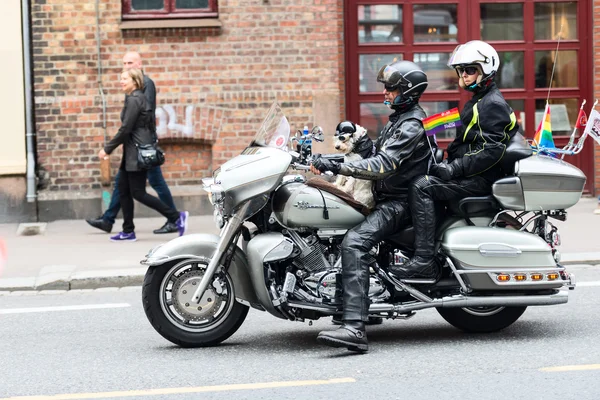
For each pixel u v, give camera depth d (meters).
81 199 17.19
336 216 8.59
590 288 11.52
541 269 8.84
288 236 8.66
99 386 7.69
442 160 9.20
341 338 8.34
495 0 18.56
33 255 14.12
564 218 9.06
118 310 10.99
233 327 8.88
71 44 17.17
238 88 17.38
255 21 17.34
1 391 7.60
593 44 18.64
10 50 17.08
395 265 8.75
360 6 18.36
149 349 8.98
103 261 13.49
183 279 8.79
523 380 7.59
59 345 9.25
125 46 17.25
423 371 7.92
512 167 8.92
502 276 8.80
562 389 7.32
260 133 8.88
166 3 17.36
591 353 8.45
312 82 17.44
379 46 18.39
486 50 8.84
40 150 17.20
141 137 15.04
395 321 10.15
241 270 8.78
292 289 8.52
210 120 17.36
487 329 9.35
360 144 9.12
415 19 18.45
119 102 17.28
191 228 16.19
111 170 17.30
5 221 17.08
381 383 7.57
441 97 18.55
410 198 8.73
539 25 18.72
